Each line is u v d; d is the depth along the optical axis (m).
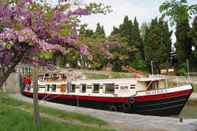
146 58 88.19
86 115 23.19
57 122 19.25
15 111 21.11
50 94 41.88
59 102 41.50
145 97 36.03
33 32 8.66
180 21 10.67
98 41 10.31
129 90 37.06
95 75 54.88
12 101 30.50
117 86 37.69
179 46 85.12
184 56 84.81
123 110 37.06
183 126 20.44
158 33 87.50
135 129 19.50
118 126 20.36
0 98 30.70
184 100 35.75
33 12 9.26
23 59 10.26
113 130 18.28
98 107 38.62
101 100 38.28
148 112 36.25
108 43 10.61
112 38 10.72
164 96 35.66
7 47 8.55
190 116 36.69
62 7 9.68
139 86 37.12
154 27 88.00
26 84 44.53
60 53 9.65
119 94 37.31
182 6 10.34
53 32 9.20
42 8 9.55
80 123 20.73
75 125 18.91
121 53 12.84
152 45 87.62
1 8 9.19
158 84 37.66
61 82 41.38
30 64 10.79
